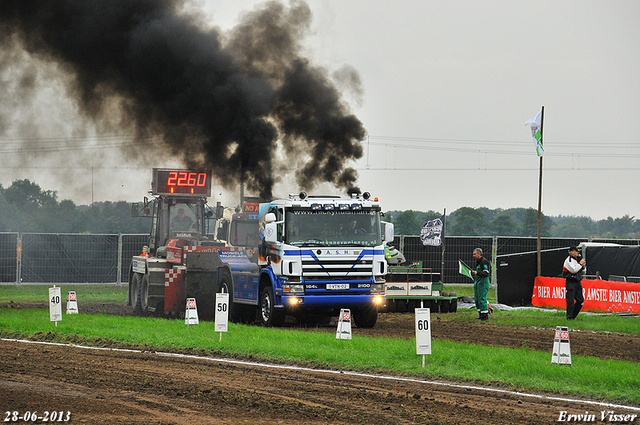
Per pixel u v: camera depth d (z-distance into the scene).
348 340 29.34
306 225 36.75
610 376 21.34
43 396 19.27
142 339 31.38
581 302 41.88
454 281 78.00
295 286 36.31
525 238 79.69
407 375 23.03
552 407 18.53
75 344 30.81
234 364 25.09
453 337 33.97
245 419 16.94
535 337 34.28
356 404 18.59
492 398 19.59
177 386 20.92
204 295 43.91
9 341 31.61
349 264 36.97
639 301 45.09
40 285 77.44
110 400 18.94
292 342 29.19
